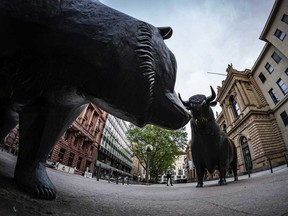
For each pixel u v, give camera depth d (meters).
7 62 1.38
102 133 37.81
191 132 6.14
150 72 1.46
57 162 22.81
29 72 1.41
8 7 1.22
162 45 1.66
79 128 27.97
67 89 1.51
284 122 21.89
